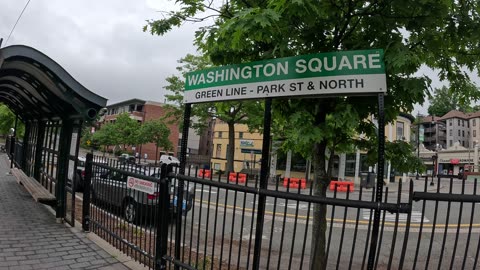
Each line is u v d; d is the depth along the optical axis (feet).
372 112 11.29
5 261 14.26
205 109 90.02
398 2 10.05
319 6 9.61
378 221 8.62
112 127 174.09
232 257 19.79
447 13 10.41
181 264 12.46
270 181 83.66
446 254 22.49
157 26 13.53
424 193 8.53
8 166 58.23
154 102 215.10
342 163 95.50
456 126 255.70
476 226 31.53
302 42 11.41
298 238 25.99
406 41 11.10
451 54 12.53
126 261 15.14
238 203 38.34
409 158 12.27
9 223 20.15
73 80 18.21
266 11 8.59
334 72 9.47
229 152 93.04
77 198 33.30
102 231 18.56
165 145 156.87
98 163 18.85
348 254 22.16
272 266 18.98
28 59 17.47
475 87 13.38
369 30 11.53
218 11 12.60
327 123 10.89
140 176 15.25
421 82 9.71
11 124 100.53
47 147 28.58
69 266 14.24
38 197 21.74
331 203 9.04
